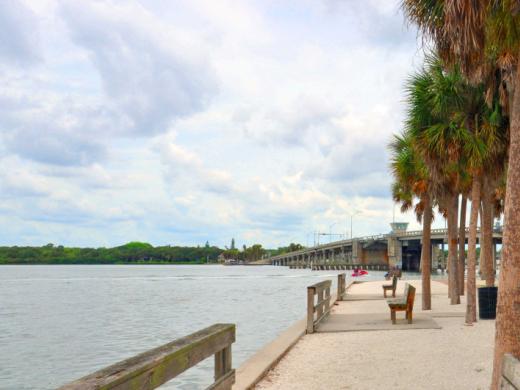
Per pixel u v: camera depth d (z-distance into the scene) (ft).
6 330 78.28
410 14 26.17
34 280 323.78
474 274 50.14
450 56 26.21
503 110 44.45
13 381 42.29
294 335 42.70
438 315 58.13
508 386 11.72
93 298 156.66
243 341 54.95
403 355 33.99
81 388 9.56
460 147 49.78
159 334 68.28
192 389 34.42
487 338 40.42
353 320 53.93
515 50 24.14
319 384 26.55
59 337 68.64
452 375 27.99
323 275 434.71
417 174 69.15
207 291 183.93
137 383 11.32
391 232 590.96
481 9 21.74
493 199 114.62
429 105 51.21
